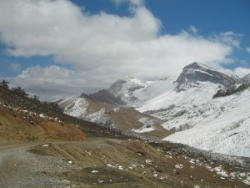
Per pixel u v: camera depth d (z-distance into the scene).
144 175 64.31
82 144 69.38
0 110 79.00
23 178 35.44
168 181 67.50
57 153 56.94
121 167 64.75
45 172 39.62
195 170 94.75
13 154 48.28
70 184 36.03
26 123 82.31
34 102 175.12
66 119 170.25
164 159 91.31
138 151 86.00
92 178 40.97
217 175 100.62
